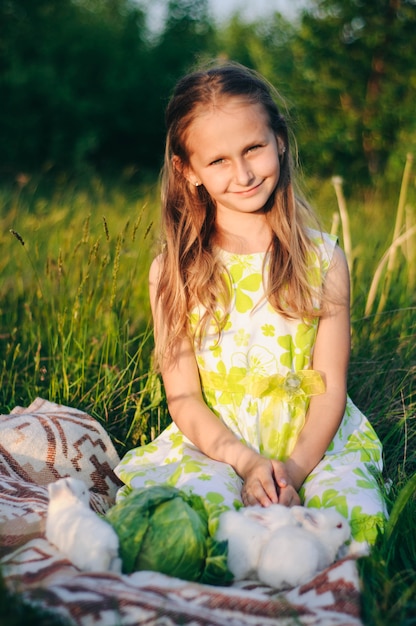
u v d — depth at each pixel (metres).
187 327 2.01
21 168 8.38
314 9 6.56
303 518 1.55
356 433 2.01
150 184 6.97
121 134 9.55
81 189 6.26
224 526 1.53
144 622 1.25
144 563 1.47
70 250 3.31
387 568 1.54
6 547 1.57
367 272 3.23
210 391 1.99
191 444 1.95
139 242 3.65
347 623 1.31
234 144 1.86
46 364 2.69
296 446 1.87
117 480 2.07
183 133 1.93
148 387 2.38
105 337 2.63
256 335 1.97
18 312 2.94
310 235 2.07
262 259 2.01
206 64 2.20
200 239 2.03
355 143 6.40
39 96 8.57
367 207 5.22
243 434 1.93
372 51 6.40
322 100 6.48
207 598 1.35
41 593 1.29
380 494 1.79
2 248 3.40
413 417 2.35
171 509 1.52
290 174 2.04
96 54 9.37
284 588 1.46
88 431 2.07
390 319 2.78
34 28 9.12
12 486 1.80
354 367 2.59
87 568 1.42
